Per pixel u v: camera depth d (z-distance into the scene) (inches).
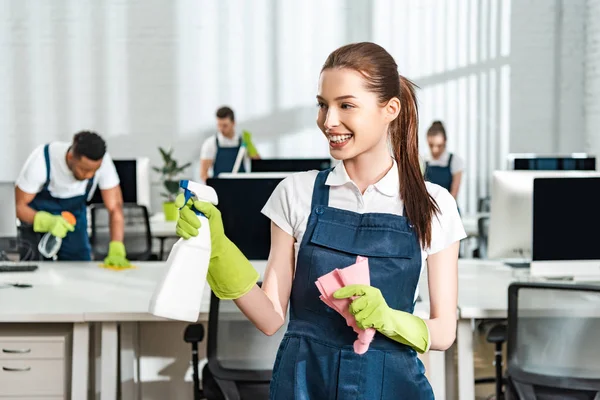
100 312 125.3
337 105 64.1
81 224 173.9
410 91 68.6
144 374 146.9
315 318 66.8
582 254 141.0
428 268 68.5
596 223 141.0
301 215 68.5
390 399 65.7
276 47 329.4
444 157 270.4
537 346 116.4
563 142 327.6
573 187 140.6
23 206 164.7
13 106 328.2
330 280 63.1
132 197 231.1
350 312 61.6
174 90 330.0
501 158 327.3
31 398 128.6
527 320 116.4
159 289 63.1
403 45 326.6
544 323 115.8
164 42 328.5
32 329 131.5
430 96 326.0
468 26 324.5
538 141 327.6
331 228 67.0
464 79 325.7
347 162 68.9
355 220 67.1
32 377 128.6
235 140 309.3
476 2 323.6
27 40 327.0
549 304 115.3
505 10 323.6
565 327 115.2
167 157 278.1
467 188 328.2
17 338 127.9
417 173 68.1
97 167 160.9
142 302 131.5
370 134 64.5
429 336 63.8
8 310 126.4
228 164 307.9
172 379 147.2
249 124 331.0
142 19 327.9
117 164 230.5
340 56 64.2
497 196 156.7
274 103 330.6
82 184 169.5
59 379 128.3
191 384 147.3
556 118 326.6
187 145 331.0
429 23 325.1
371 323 60.8
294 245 69.6
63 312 125.3
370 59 64.0
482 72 325.4
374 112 64.2
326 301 63.1
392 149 68.7
